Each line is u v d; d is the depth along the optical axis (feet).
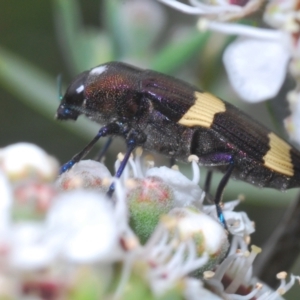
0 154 0.20
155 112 0.24
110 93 0.24
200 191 0.22
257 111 0.28
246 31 0.23
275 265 0.25
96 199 0.19
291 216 0.25
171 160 0.24
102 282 0.20
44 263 0.19
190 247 0.21
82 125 0.27
